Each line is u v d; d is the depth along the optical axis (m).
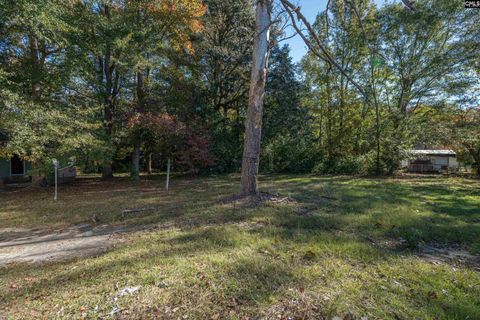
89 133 9.71
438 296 2.34
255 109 6.66
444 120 14.26
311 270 2.85
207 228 4.54
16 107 7.31
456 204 6.36
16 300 2.52
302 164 15.96
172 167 17.55
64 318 2.21
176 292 2.52
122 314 2.23
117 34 11.14
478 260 3.21
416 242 3.74
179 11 13.19
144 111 12.85
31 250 3.97
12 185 12.70
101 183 12.82
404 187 9.43
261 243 3.68
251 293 2.44
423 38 14.09
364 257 3.19
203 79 17.11
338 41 15.17
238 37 15.70
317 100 17.64
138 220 5.43
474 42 12.92
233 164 15.91
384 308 2.17
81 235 4.66
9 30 8.43
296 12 2.75
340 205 6.22
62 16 9.08
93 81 11.62
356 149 16.38
